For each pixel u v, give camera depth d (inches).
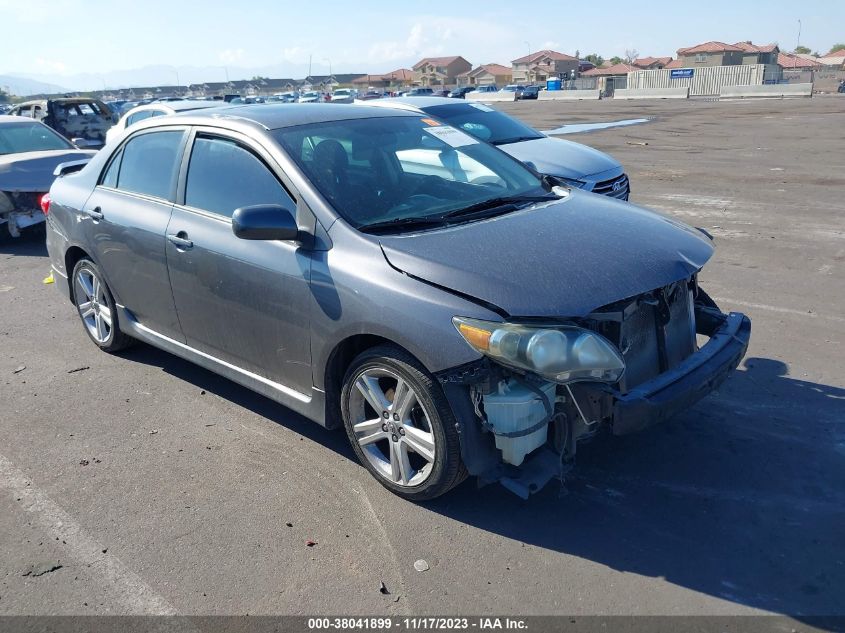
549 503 133.1
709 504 131.2
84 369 202.8
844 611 105.0
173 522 130.3
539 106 1689.2
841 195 418.9
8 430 167.3
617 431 118.4
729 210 389.4
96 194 195.9
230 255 151.3
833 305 232.4
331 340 134.3
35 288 292.5
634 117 1128.8
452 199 153.3
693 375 128.0
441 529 126.3
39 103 661.3
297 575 115.6
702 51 3914.9
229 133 159.5
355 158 153.6
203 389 187.2
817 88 2182.6
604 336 125.0
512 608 107.4
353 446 141.4
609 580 112.7
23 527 130.3
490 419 119.5
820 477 138.3
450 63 5295.3
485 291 117.4
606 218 147.3
